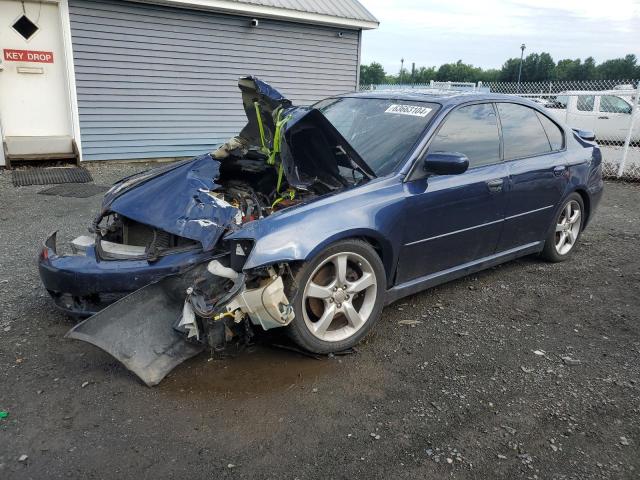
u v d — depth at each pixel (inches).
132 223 139.9
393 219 138.3
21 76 360.2
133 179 160.2
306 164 141.5
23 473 92.0
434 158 142.6
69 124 382.0
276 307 116.1
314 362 130.2
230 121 457.7
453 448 102.4
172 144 431.8
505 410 114.8
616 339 148.9
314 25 482.9
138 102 406.3
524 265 205.9
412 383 123.5
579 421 112.0
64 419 106.0
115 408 110.0
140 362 116.7
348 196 133.9
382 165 148.6
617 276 196.7
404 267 147.7
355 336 136.0
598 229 265.0
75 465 94.3
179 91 423.8
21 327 142.6
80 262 130.9
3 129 360.8
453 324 154.2
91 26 373.1
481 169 163.0
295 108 139.5
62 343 135.0
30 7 352.8
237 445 100.8
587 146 210.4
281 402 114.2
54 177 334.6
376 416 111.0
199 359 128.7
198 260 122.6
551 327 154.9
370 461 98.1
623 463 100.2
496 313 162.9
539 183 181.3
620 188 373.7
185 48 418.0
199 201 131.5
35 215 255.3
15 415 106.8
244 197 145.5
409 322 154.2
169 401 112.9
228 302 114.8
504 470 97.3
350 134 165.3
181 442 101.0
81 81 376.8
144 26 394.9
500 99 178.5
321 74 503.8
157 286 123.3
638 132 507.2
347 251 130.7
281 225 121.0
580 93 426.9
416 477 94.7
